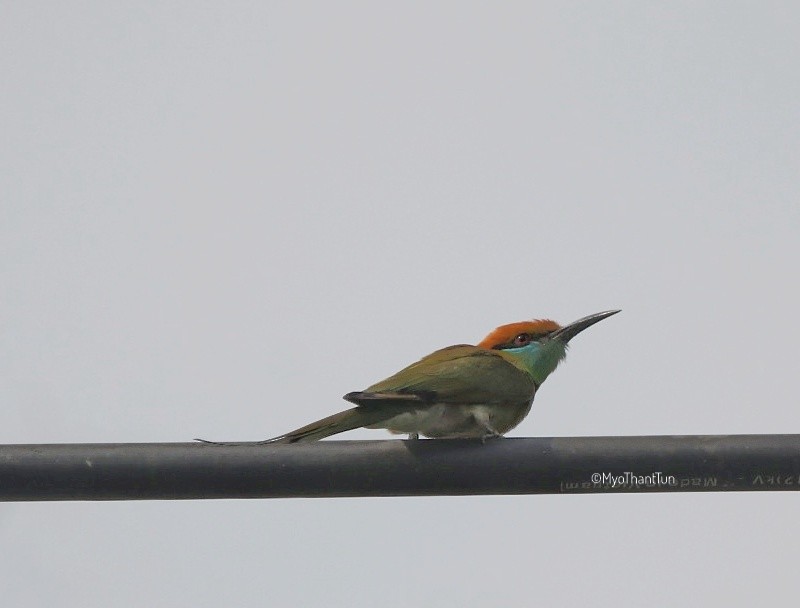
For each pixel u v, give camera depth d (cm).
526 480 1194
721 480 1183
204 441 1166
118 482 1151
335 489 1175
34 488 1145
